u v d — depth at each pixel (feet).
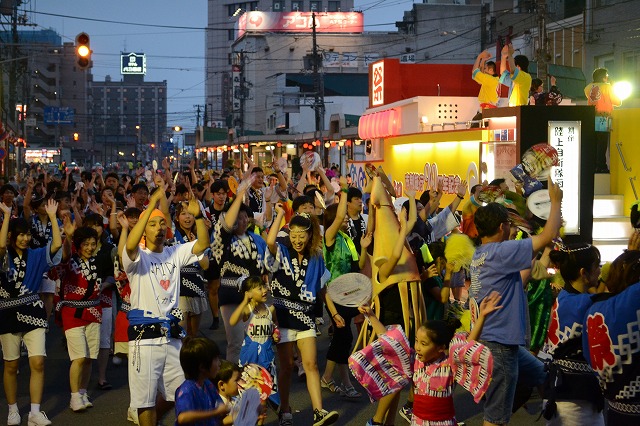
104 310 32.63
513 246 22.40
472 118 74.95
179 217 37.86
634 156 58.29
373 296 27.73
